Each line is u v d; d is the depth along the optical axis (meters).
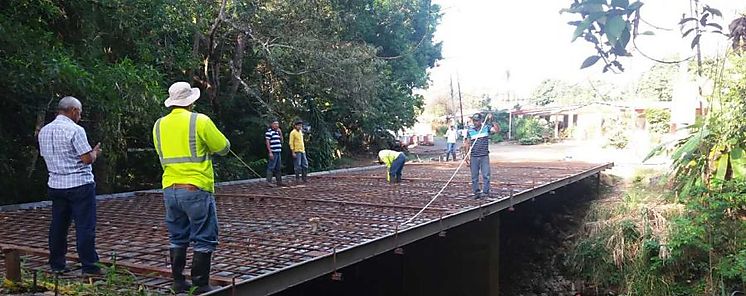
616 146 22.83
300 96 13.73
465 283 8.12
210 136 2.97
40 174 8.75
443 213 6.14
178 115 3.00
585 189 12.71
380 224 5.52
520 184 9.05
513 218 10.70
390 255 8.08
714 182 7.56
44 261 4.02
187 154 2.97
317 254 4.17
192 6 10.24
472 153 7.35
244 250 4.34
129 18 8.23
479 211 6.67
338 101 14.48
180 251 3.18
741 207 7.47
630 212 8.84
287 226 5.47
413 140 31.33
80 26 7.88
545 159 18.11
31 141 8.05
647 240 7.79
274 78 13.18
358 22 14.90
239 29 11.29
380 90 14.98
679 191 8.62
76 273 3.66
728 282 7.04
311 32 12.41
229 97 12.62
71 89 6.89
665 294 7.37
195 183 2.98
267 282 3.56
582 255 8.55
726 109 7.92
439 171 12.60
